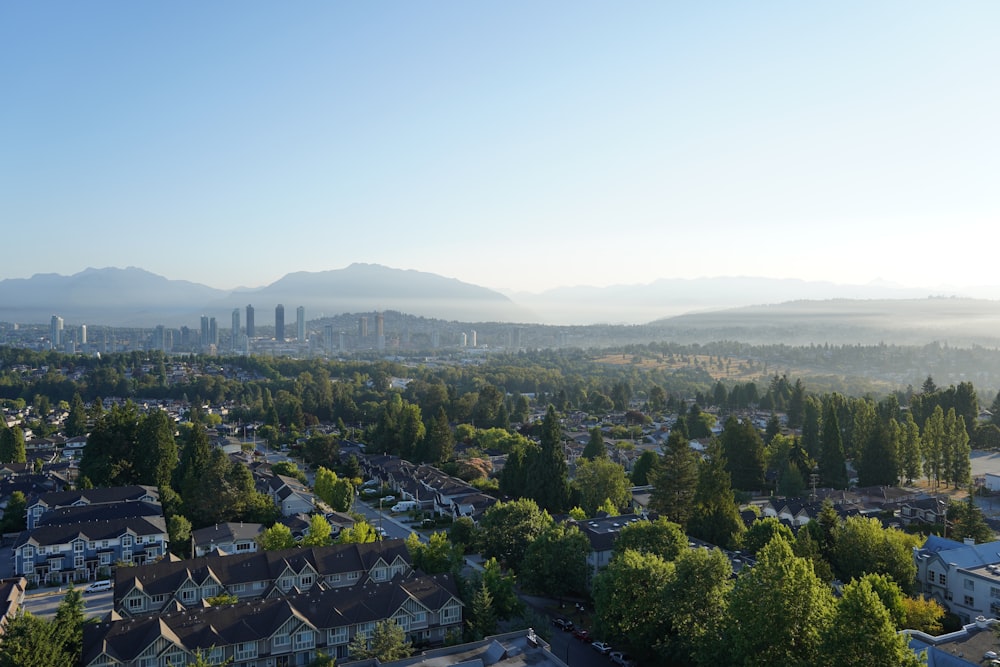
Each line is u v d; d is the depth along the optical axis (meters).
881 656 59.38
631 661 88.06
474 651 79.19
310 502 160.12
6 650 74.56
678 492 141.38
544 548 111.56
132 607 100.25
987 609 96.56
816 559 104.12
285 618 89.75
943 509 148.75
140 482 170.62
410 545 119.75
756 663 66.19
